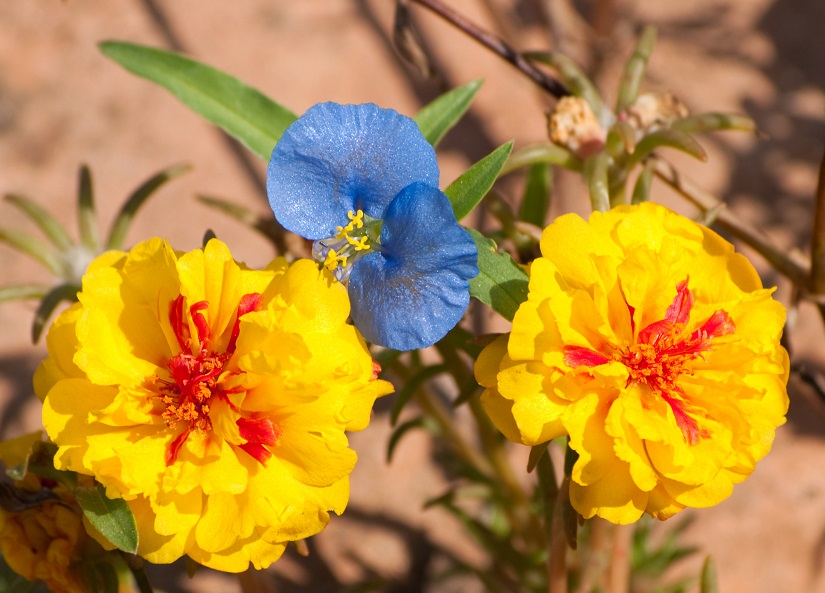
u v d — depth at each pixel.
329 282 0.36
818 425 0.51
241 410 0.36
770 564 0.48
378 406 0.54
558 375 0.35
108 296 0.36
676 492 0.36
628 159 0.40
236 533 0.35
